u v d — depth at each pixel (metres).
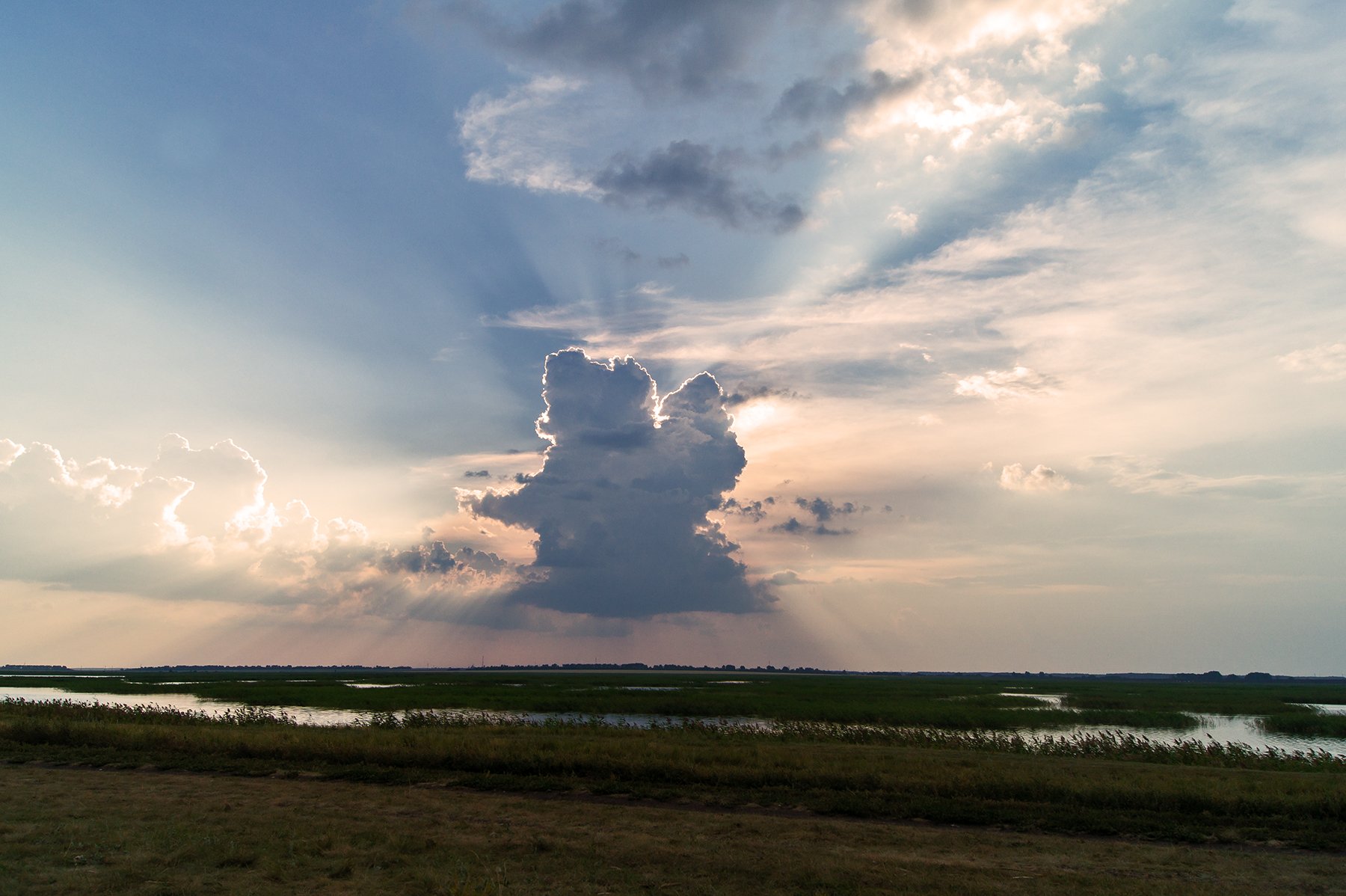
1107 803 19.59
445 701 71.94
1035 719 61.19
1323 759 31.41
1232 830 17.36
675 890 12.99
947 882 13.59
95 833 15.45
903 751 29.73
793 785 21.66
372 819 17.50
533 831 16.72
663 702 70.19
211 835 15.62
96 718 38.19
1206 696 101.31
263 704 69.25
